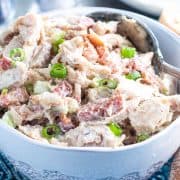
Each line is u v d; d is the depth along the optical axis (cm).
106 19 56
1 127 43
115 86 48
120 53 52
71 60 48
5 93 47
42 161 43
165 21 60
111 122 46
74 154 41
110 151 41
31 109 46
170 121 46
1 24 76
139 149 42
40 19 52
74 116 46
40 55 50
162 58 52
